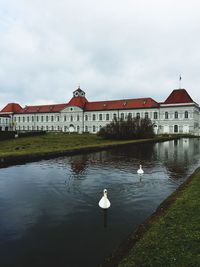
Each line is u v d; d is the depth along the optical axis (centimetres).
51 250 929
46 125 12319
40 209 1337
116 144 4491
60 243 979
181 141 6297
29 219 1209
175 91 9875
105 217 1219
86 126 11275
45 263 852
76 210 1321
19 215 1259
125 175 2122
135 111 10256
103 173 2206
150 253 760
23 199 1499
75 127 11500
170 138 6644
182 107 9456
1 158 2555
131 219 1191
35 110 12681
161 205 1249
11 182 1895
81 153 3638
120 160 2972
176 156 3344
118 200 1470
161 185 1797
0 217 1234
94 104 11356
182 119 9462
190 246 785
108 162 2814
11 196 1555
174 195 1396
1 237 1033
